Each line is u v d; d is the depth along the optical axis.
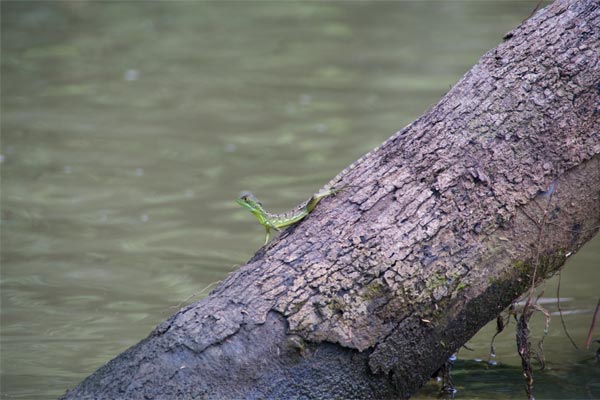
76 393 7.04
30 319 10.66
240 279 7.44
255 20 30.39
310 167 16.73
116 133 19.16
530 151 7.64
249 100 21.61
